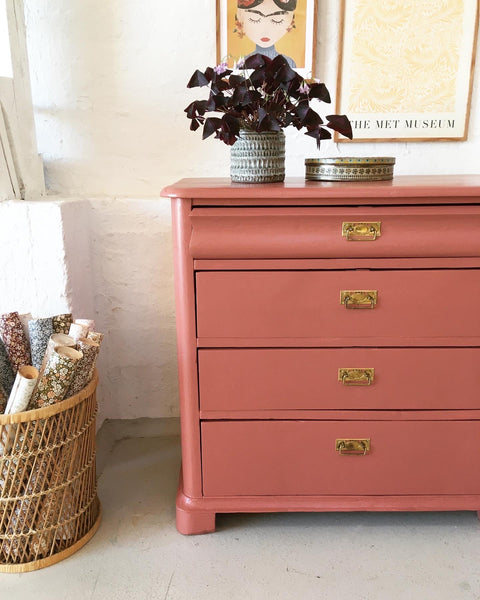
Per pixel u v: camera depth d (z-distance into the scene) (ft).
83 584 4.12
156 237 5.86
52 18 5.46
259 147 4.39
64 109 5.72
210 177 5.87
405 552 4.46
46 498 4.19
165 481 5.47
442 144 5.77
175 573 4.23
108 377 6.28
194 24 5.49
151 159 5.87
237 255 4.07
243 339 4.29
